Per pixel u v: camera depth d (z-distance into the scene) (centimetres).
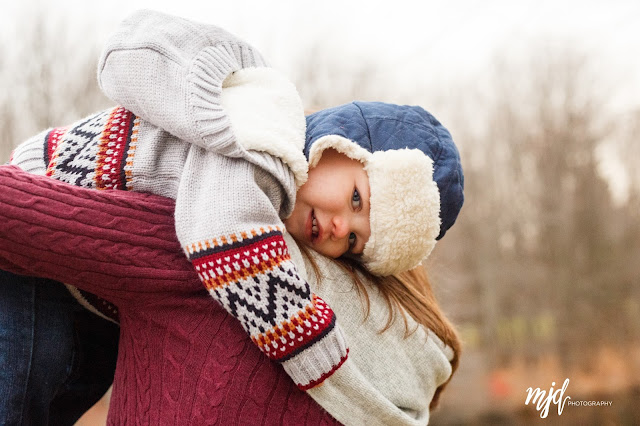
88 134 131
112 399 134
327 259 138
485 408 1022
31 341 127
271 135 123
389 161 130
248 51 141
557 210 1312
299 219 134
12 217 109
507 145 1336
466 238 1310
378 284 146
